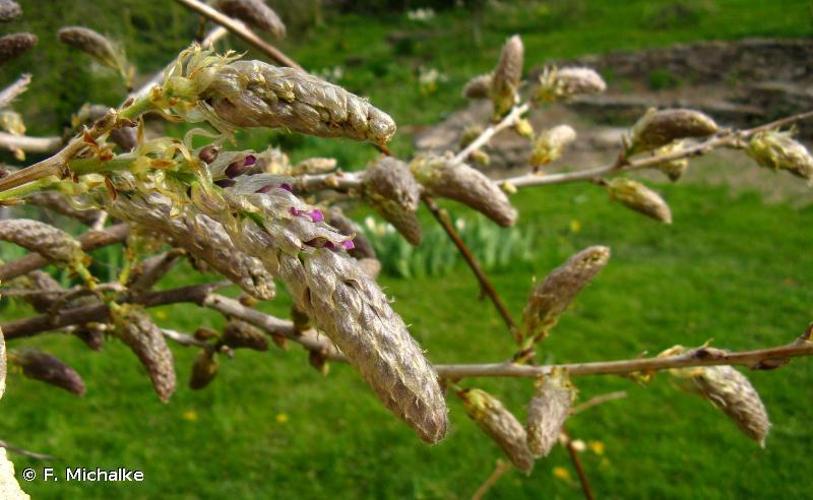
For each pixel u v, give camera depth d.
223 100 0.81
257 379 6.12
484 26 22.81
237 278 1.07
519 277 8.13
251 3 1.83
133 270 1.59
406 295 7.68
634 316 7.18
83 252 1.41
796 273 8.09
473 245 8.38
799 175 1.96
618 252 8.91
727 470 5.09
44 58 5.72
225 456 5.26
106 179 0.87
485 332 6.99
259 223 0.85
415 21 24.64
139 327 1.45
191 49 0.84
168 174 0.86
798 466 5.12
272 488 4.98
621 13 21.78
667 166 2.15
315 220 0.85
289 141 11.10
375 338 0.81
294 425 5.58
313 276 0.82
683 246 9.02
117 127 0.86
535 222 9.86
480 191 1.69
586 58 17.36
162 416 5.63
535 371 1.61
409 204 1.55
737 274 8.05
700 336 6.80
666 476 5.06
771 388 5.96
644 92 15.90
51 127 6.25
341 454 5.29
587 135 13.91
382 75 19.30
